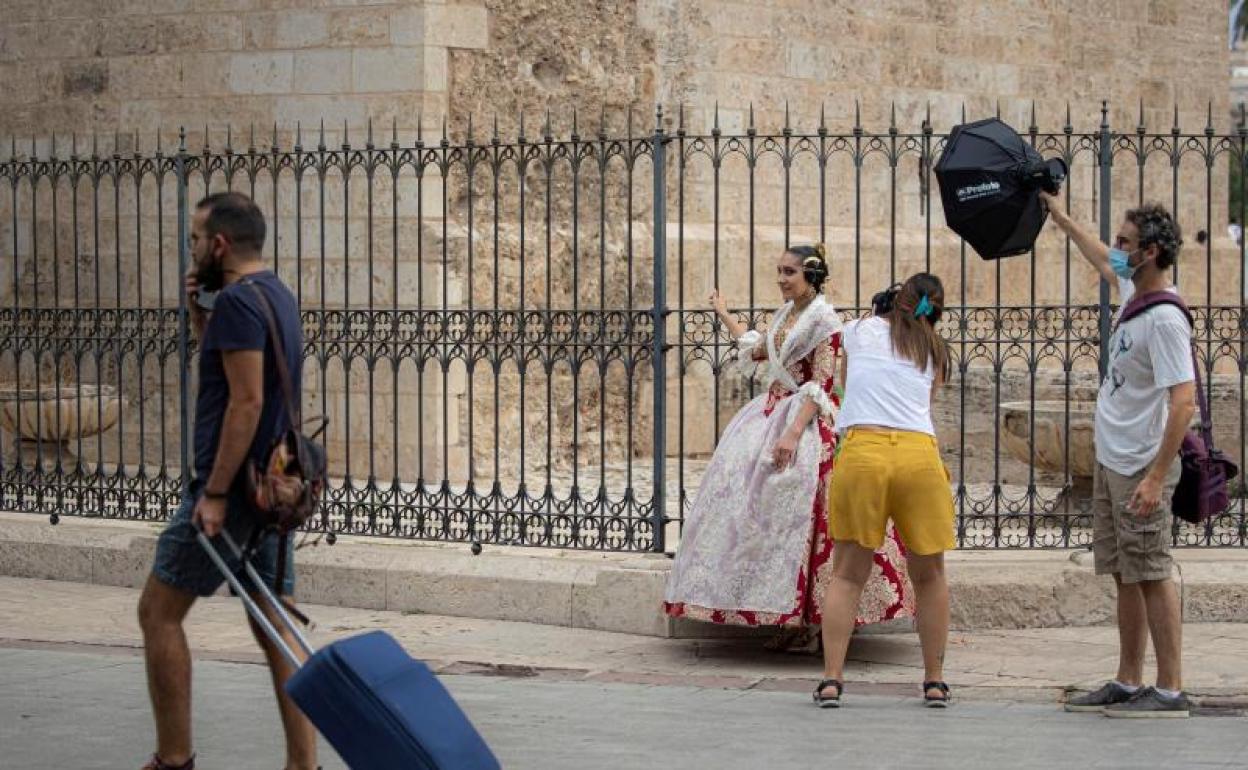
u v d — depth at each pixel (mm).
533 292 18469
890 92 22297
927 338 9969
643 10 19422
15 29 19531
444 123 17703
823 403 10797
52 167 14406
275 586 7852
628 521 12484
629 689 10367
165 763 7891
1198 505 9594
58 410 14141
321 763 8805
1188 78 26781
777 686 10445
